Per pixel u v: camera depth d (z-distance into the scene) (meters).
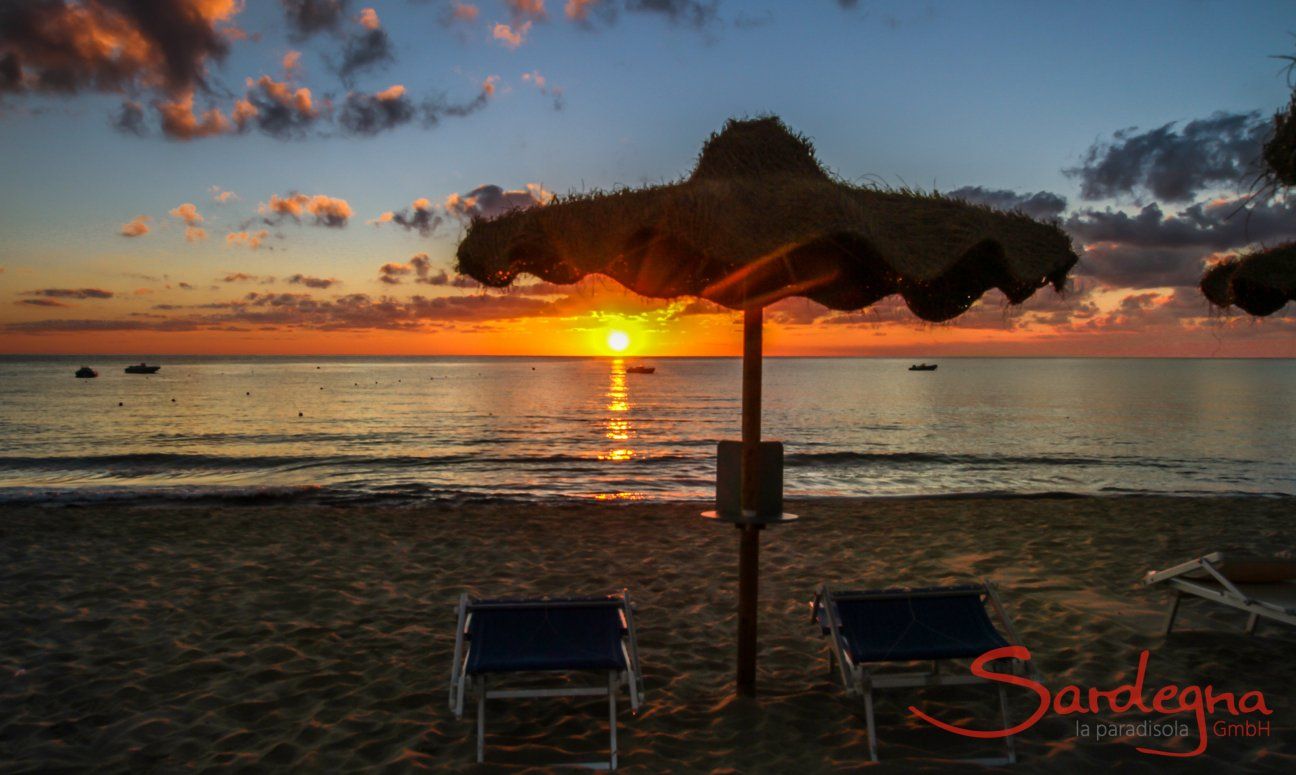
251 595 6.72
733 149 3.37
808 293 4.47
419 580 7.32
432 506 12.43
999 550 8.59
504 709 4.38
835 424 38.69
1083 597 6.52
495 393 69.56
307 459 23.72
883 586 7.09
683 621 6.02
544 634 3.76
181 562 7.94
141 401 56.34
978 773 3.53
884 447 27.95
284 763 3.74
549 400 59.03
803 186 2.88
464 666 3.62
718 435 32.47
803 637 5.63
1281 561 5.08
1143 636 5.48
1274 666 4.91
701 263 3.84
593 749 3.86
